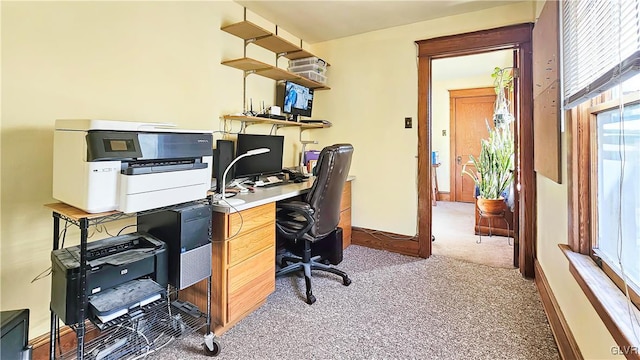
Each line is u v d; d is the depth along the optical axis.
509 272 2.67
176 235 1.52
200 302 1.87
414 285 2.41
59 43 1.58
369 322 1.90
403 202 3.20
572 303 1.50
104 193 1.22
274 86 3.17
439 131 6.20
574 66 1.51
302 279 2.53
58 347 1.54
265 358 1.57
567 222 1.62
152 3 2.02
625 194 1.17
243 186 2.48
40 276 1.55
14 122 1.45
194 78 2.31
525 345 1.67
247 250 1.93
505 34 2.70
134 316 1.32
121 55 1.85
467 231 4.08
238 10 2.68
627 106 1.15
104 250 1.43
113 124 1.25
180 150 1.46
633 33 0.96
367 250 3.28
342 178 2.39
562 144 1.69
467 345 1.67
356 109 3.41
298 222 2.36
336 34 3.35
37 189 1.53
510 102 3.90
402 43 3.14
